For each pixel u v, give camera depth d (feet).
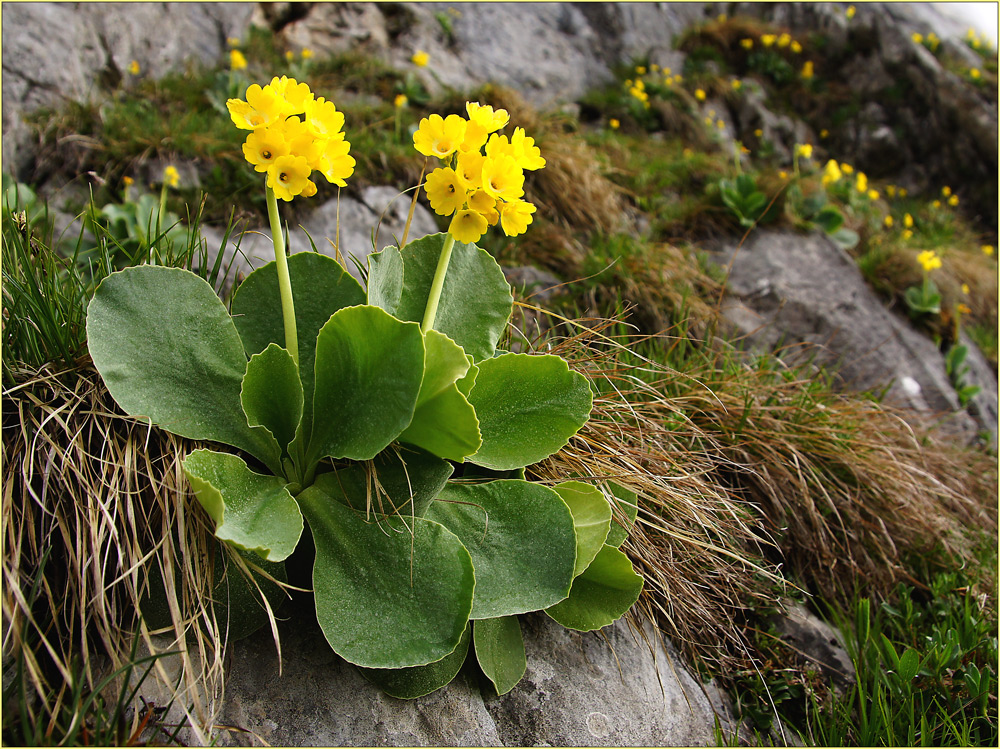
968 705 1.34
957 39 5.94
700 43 5.19
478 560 1.08
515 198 0.94
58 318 1.11
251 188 2.43
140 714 0.98
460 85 3.70
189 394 1.04
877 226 3.79
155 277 1.05
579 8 4.77
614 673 1.23
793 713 1.37
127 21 2.91
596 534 1.13
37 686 0.90
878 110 5.31
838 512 1.62
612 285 2.33
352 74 3.38
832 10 5.60
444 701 1.11
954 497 1.80
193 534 1.01
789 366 2.22
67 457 1.00
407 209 2.51
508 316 1.23
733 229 3.00
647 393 1.56
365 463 1.09
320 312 1.17
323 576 1.01
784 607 1.49
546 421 1.15
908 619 1.53
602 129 4.07
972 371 3.04
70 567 0.98
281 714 1.04
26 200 1.95
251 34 3.54
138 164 2.41
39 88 2.48
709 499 1.40
